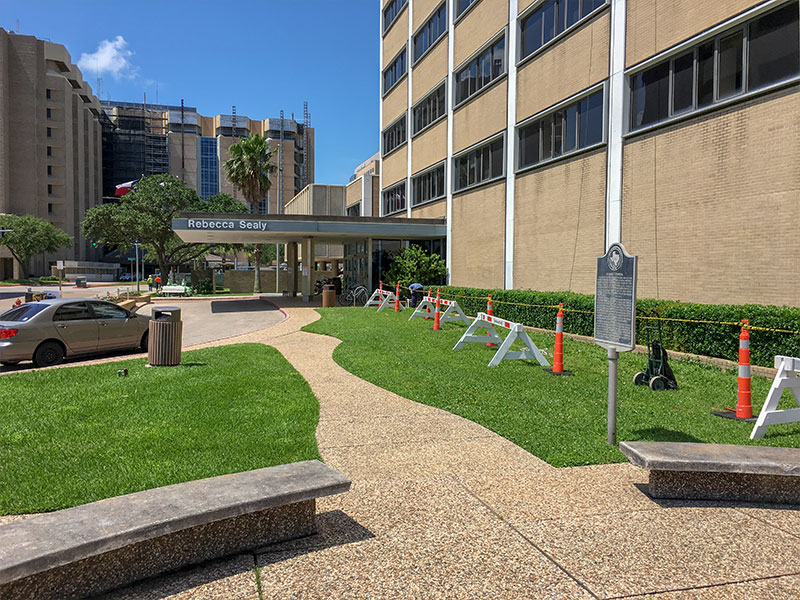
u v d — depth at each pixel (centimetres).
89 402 693
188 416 627
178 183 4316
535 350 973
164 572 311
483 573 306
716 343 946
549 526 367
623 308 528
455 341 1251
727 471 394
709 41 1091
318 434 578
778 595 285
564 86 1548
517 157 1812
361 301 2475
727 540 348
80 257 9600
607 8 1367
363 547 338
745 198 1004
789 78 927
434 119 2528
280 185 13200
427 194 2620
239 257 11262
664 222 1191
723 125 1050
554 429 594
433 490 432
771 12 962
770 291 958
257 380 838
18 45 8369
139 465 467
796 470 392
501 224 1908
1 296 3969
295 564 318
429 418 645
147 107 14288
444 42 2388
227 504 317
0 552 263
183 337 1600
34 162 8419
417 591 287
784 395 752
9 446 520
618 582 297
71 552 269
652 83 1241
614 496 420
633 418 636
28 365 1170
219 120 13462
